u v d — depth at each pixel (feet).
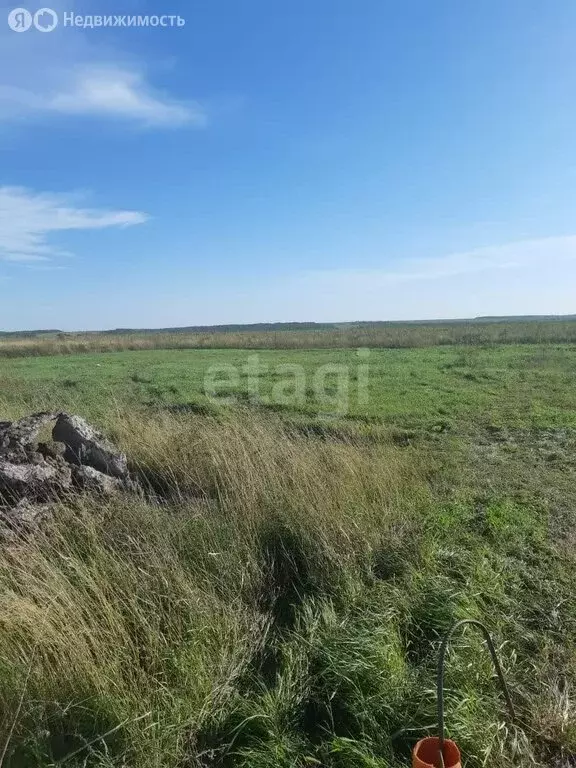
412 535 18.44
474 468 28.71
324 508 18.51
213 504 19.38
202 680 11.43
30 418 21.40
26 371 75.56
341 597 14.74
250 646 12.92
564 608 15.43
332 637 12.80
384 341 120.26
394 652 12.43
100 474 20.79
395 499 21.35
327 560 16.33
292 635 13.16
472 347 103.55
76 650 11.23
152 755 9.88
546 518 21.65
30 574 13.20
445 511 21.16
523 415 41.39
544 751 10.94
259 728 10.64
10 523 16.26
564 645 13.87
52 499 18.71
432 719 10.70
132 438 27.25
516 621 14.74
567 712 11.53
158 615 12.84
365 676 11.60
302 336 136.77
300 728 11.01
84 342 124.98
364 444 31.58
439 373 66.23
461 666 12.16
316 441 27.58
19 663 11.01
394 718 10.94
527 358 78.23
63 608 12.11
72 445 22.11
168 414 34.55
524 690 12.23
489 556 17.97
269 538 17.44
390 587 15.14
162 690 11.07
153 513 18.06
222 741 10.59
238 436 24.85
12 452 19.45
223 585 14.90
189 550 16.22
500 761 10.37
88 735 10.18
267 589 15.48
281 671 12.21
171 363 85.81
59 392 52.13
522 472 28.09
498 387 54.90
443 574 16.53
